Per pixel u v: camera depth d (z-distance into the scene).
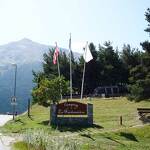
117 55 113.12
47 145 25.58
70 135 43.56
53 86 60.84
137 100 53.31
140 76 56.81
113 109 70.56
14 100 79.19
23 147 30.33
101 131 46.38
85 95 102.19
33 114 78.75
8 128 57.91
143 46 56.38
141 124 49.00
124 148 36.56
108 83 111.88
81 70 112.06
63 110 53.88
